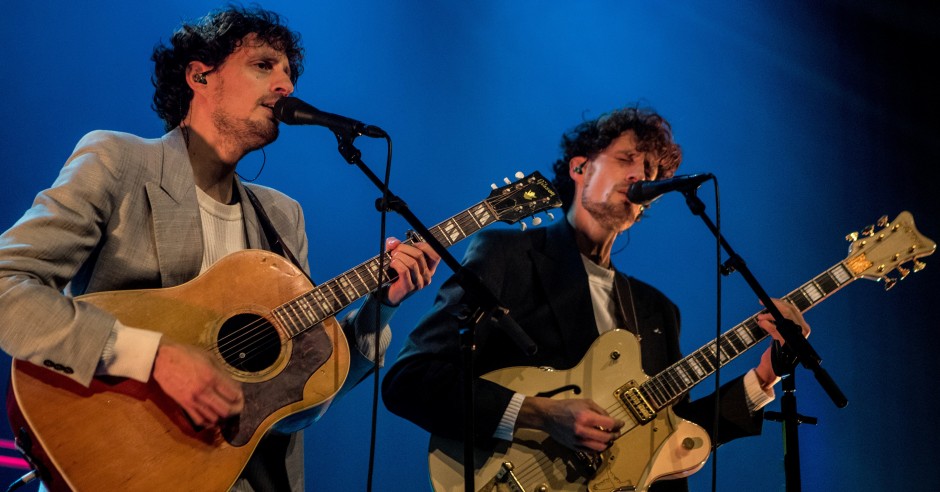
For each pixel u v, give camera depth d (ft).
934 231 18.94
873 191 19.21
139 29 15.76
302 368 8.21
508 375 10.02
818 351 18.83
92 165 7.93
